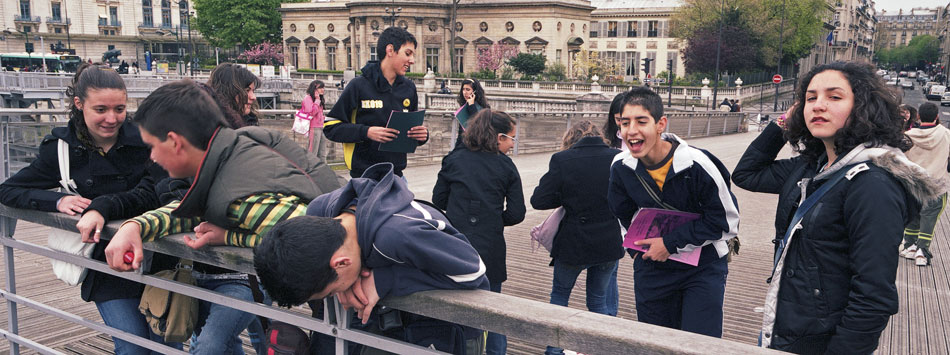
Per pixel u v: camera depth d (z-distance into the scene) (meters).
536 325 1.40
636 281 3.09
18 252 5.91
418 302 1.58
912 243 6.56
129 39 88.56
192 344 2.57
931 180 1.78
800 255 2.03
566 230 3.69
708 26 57.66
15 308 2.73
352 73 56.62
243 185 1.86
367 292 1.59
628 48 70.75
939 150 6.27
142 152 2.58
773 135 2.49
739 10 57.22
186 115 1.91
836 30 109.88
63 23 81.94
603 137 3.86
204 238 1.94
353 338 1.68
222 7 71.94
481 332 1.94
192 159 1.98
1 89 38.69
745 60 55.03
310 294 1.50
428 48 63.47
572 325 1.36
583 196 3.59
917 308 5.01
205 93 1.99
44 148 2.52
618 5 72.38
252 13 71.62
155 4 91.06
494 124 3.48
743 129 30.98
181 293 2.09
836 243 1.95
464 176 3.46
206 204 1.93
